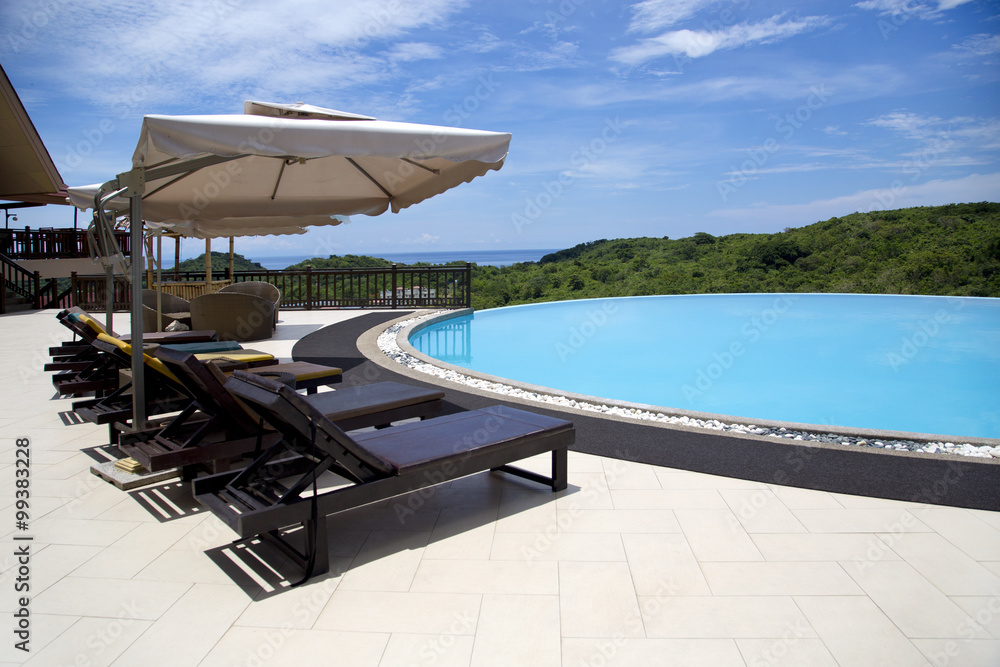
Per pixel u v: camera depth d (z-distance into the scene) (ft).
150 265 20.36
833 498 10.26
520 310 45.98
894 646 6.37
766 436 13.78
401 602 7.29
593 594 7.42
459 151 12.02
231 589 7.58
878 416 18.74
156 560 8.31
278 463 9.27
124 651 6.31
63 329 35.40
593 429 14.38
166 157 12.80
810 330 34.71
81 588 7.57
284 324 35.63
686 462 12.11
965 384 22.62
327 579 7.84
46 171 48.42
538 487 10.98
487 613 7.04
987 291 51.93
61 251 56.39
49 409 16.56
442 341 33.01
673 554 8.41
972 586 7.51
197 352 17.34
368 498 8.20
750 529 9.16
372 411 12.14
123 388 13.52
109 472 11.18
